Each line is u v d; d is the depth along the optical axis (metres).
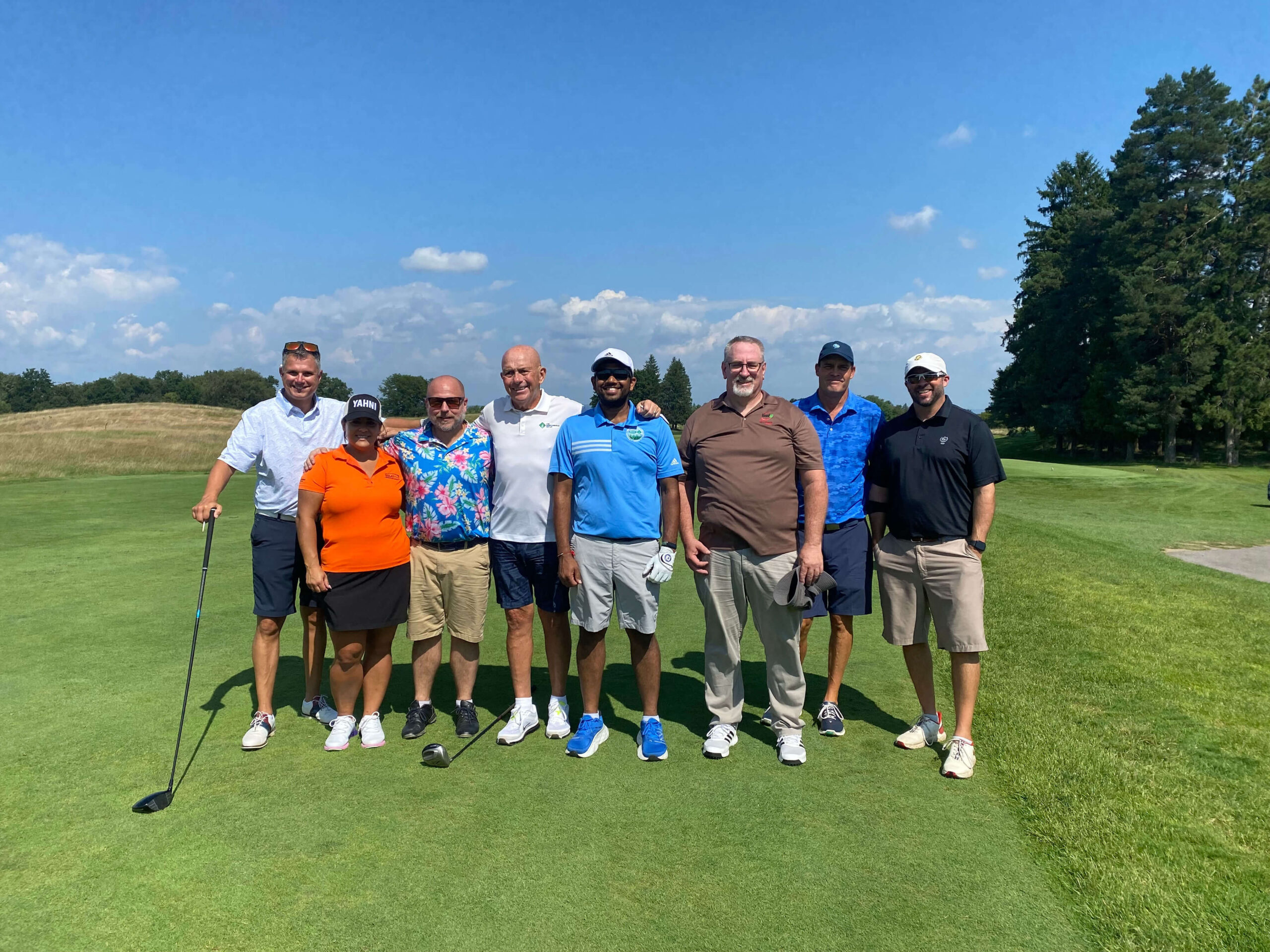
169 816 3.03
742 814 3.04
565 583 3.78
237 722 4.04
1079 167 56.72
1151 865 2.64
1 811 3.07
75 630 5.74
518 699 4.00
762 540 3.62
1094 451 50.53
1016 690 4.41
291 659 5.26
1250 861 2.67
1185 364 41.91
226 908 2.44
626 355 3.66
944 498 3.62
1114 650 5.21
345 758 3.61
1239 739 3.72
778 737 3.68
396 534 3.77
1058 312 50.53
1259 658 5.06
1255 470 38.81
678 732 3.97
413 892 2.52
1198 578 8.64
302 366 3.96
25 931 2.32
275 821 2.98
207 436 31.92
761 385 3.73
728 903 2.46
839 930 2.32
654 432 3.75
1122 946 2.24
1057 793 3.17
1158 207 42.62
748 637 5.86
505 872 2.63
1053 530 12.08
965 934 2.30
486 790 3.26
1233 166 43.66
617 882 2.57
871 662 5.14
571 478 3.78
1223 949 2.22
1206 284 41.97
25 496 15.06
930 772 3.43
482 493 3.94
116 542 9.71
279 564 3.89
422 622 4.00
